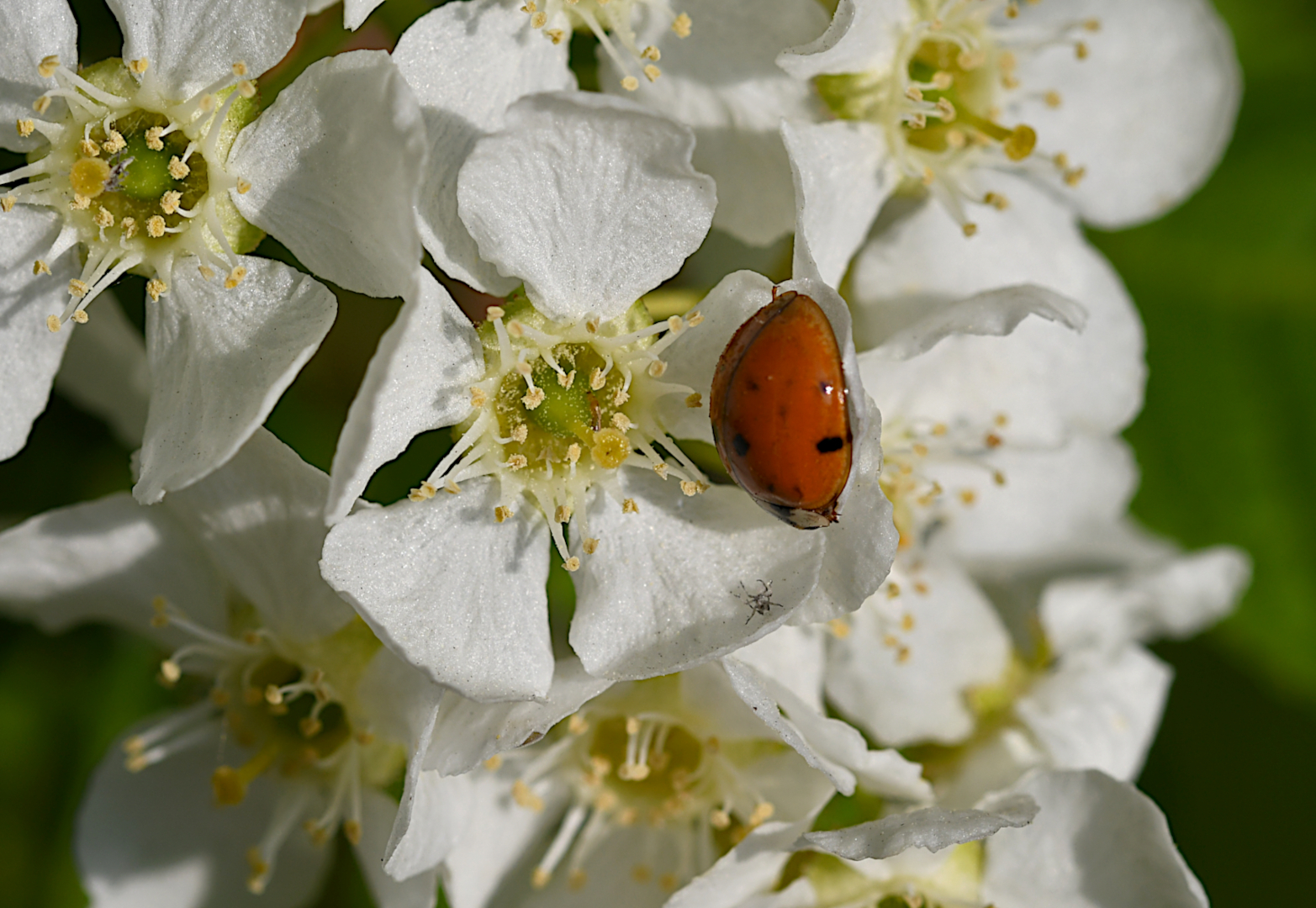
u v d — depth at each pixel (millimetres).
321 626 109
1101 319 114
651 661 102
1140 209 117
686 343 104
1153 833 107
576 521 105
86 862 114
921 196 112
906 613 113
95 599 111
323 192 102
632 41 107
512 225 102
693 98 107
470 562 104
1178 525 122
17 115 105
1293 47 124
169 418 103
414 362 103
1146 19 117
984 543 117
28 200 105
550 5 107
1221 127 117
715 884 105
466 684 102
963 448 114
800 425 97
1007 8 113
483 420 104
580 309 104
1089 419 114
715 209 105
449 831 105
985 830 103
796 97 108
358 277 102
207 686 113
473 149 103
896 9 110
